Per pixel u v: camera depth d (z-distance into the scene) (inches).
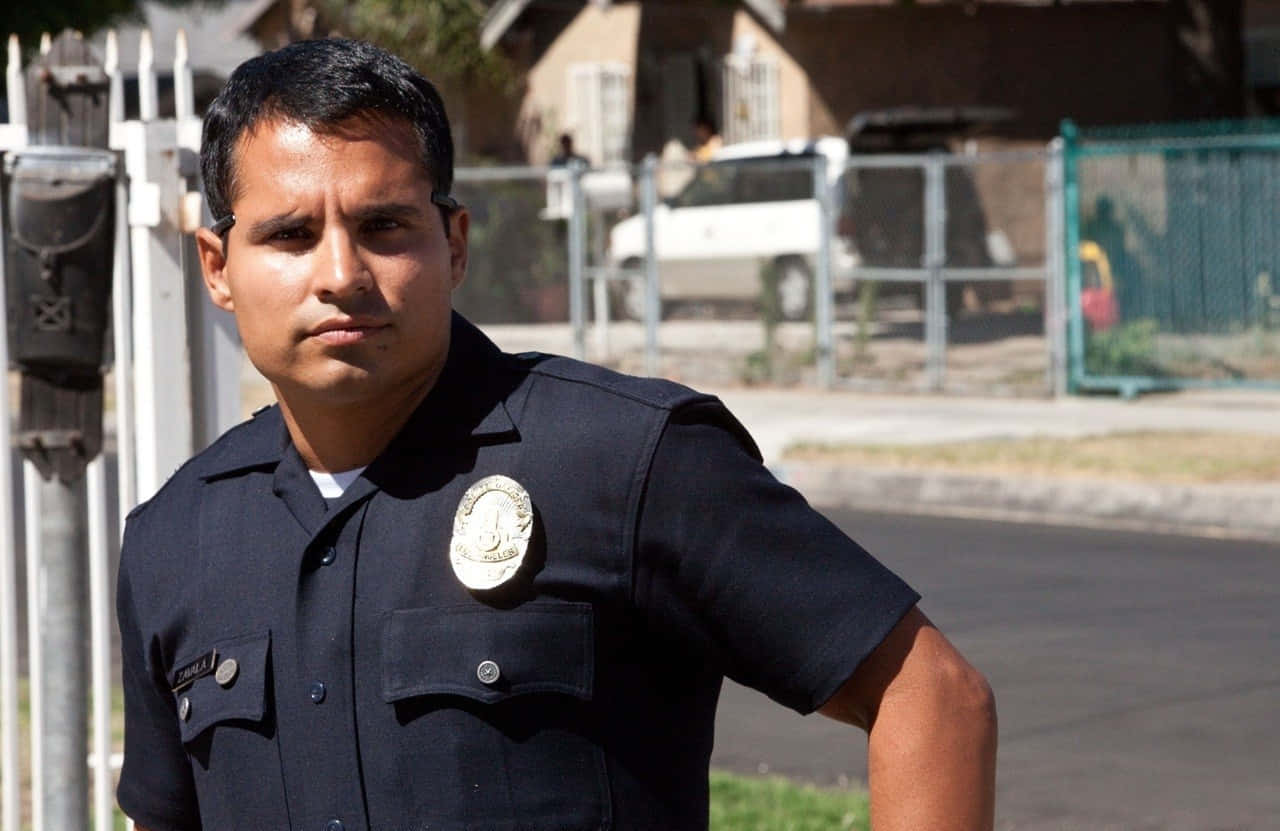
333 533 81.2
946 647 79.5
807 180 799.7
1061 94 979.3
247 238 80.4
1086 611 356.5
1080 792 245.3
